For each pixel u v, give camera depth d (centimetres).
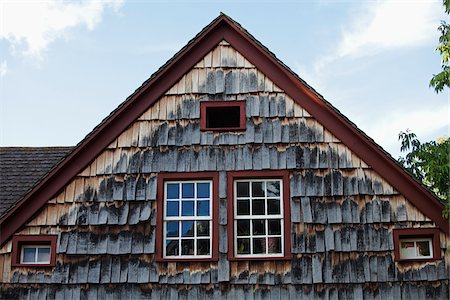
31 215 1261
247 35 1338
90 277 1228
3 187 1499
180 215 1256
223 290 1205
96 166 1288
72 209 1266
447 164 1318
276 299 1192
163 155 1285
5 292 1230
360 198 1233
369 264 1198
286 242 1217
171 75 1334
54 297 1224
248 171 1262
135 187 1270
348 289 1189
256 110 1300
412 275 1188
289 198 1241
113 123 1309
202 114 1307
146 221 1249
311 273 1201
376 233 1212
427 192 1212
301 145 1271
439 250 1194
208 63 1339
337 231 1219
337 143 1267
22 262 1255
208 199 1261
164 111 1313
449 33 1269
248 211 1249
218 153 1278
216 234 1230
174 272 1221
